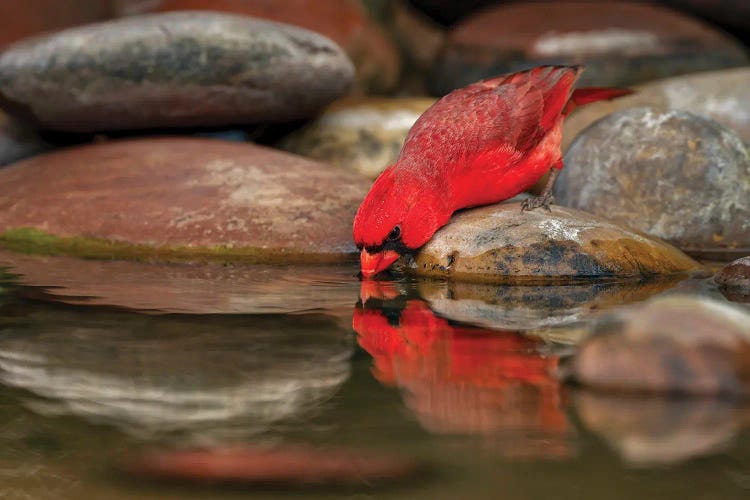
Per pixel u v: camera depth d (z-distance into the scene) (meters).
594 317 6.21
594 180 10.06
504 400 4.38
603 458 3.65
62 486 3.41
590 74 15.83
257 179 10.13
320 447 3.77
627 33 16.03
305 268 8.51
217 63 11.31
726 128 10.23
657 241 8.60
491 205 8.65
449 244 8.04
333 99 12.36
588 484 3.41
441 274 7.95
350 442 3.83
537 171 8.36
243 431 3.97
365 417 4.13
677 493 3.32
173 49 11.20
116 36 11.22
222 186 10.02
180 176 10.24
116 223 9.73
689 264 8.45
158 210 9.77
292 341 5.55
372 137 12.28
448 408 4.25
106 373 4.85
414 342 5.48
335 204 9.83
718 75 13.02
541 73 8.46
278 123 12.41
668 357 4.50
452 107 8.16
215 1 15.71
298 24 16.20
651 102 12.64
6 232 9.95
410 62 19.00
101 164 10.66
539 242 7.96
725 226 9.76
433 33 19.53
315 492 3.34
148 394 4.48
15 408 4.26
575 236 8.08
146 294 7.07
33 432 3.96
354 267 8.56
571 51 15.92
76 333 5.74
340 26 16.73
